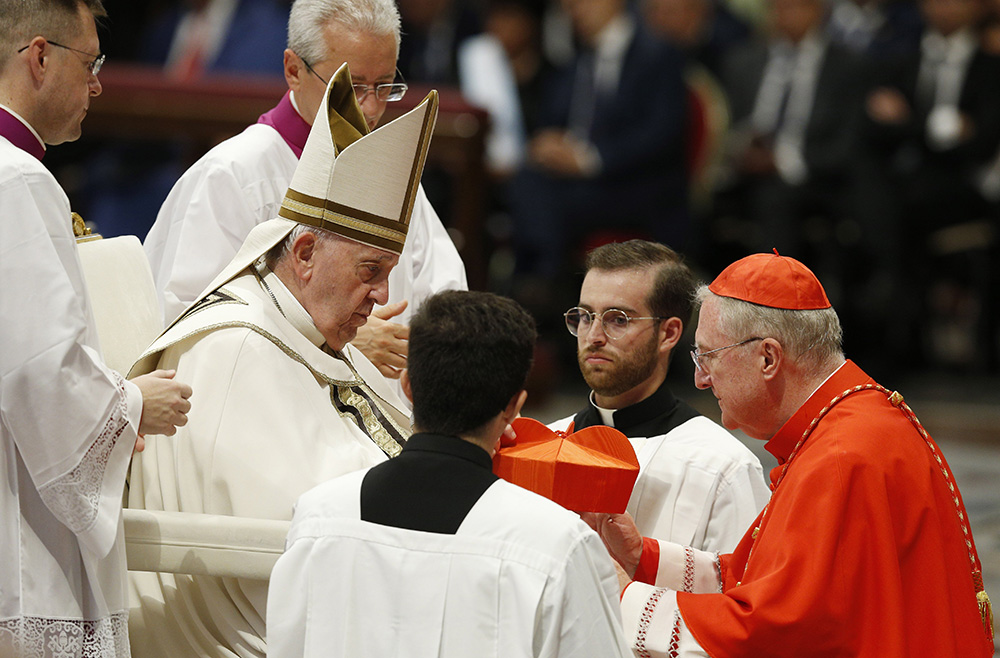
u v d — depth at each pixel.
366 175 11.44
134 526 10.56
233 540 10.62
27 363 9.77
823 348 10.67
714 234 31.09
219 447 11.14
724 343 10.77
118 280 12.37
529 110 32.47
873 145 31.25
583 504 10.48
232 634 11.15
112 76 22.41
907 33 34.09
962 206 31.72
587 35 30.97
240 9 27.59
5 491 10.12
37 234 9.95
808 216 30.25
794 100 30.62
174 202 14.34
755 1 36.97
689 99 30.31
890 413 10.53
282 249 11.83
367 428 12.10
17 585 10.08
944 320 36.22
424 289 15.70
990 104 31.83
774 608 9.73
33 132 10.53
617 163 29.84
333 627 8.49
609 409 12.62
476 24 32.41
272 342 11.54
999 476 23.23
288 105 14.55
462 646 8.20
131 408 10.23
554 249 29.78
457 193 23.75
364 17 13.56
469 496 8.46
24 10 10.30
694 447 12.20
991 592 16.91
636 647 10.18
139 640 11.43
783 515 10.09
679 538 11.93
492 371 8.55
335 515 8.67
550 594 8.14
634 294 12.04
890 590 9.80
